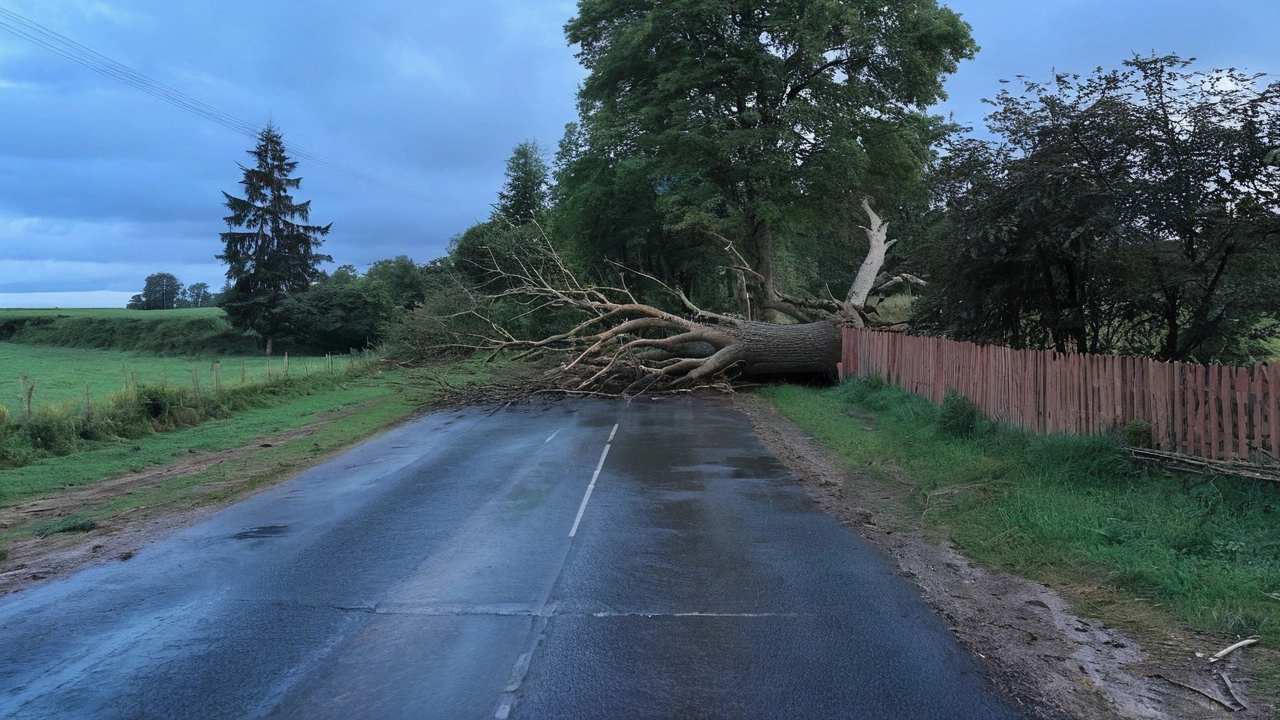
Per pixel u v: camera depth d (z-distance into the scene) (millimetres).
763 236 33688
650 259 38750
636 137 33281
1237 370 8336
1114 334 15578
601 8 32375
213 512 10102
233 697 4730
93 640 5719
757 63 29766
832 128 29703
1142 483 8805
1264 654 4969
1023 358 12438
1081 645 5273
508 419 19062
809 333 24641
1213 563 6336
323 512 9789
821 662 5035
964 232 14602
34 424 15117
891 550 7641
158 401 18125
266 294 59750
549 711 4434
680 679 4816
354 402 23234
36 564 7941
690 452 13695
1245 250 12008
